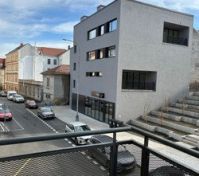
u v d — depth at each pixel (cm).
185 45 3531
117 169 392
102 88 3403
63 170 347
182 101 3409
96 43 3622
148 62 3241
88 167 366
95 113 3594
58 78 5012
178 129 2628
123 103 3117
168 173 358
